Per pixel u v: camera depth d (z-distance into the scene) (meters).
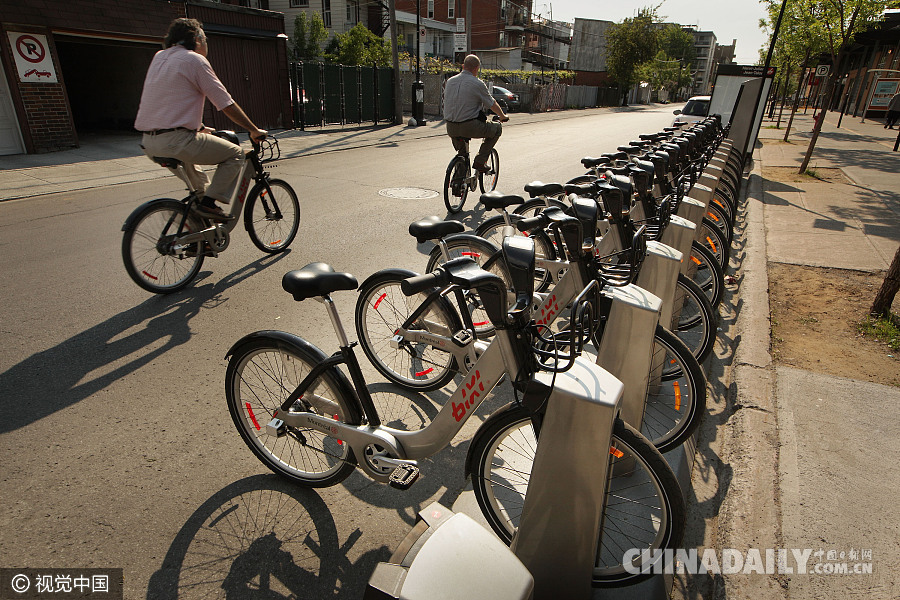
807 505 2.39
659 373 3.05
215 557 2.15
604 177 3.97
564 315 4.44
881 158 13.39
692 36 88.44
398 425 3.01
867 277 5.14
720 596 2.03
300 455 2.64
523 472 2.46
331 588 2.04
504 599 1.08
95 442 2.75
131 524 2.28
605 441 1.67
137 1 11.88
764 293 4.70
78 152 11.10
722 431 3.15
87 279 4.71
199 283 4.74
